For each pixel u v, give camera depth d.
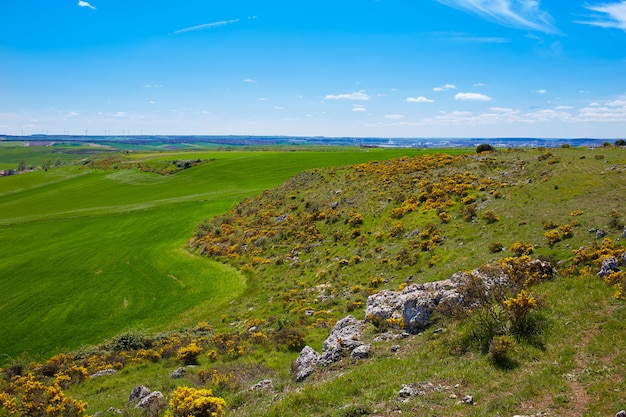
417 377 15.38
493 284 20.70
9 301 48.00
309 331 28.92
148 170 146.25
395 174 66.31
